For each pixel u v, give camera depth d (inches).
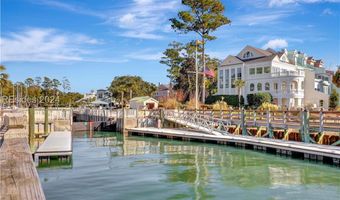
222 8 1973.4
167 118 1411.2
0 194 173.0
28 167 228.5
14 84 3858.3
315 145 761.0
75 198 437.7
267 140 883.4
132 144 1050.7
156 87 4222.4
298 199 436.5
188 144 1027.9
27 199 165.5
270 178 555.5
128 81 3919.8
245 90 2190.0
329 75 2583.7
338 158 628.7
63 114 1373.0
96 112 1879.9
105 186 502.3
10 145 309.4
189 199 436.1
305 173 588.1
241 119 1087.0
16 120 379.6
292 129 908.0
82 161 725.3
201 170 625.6
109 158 770.2
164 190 481.1
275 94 2026.3
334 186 499.8
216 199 436.5
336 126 797.9
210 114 1275.8
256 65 2146.9
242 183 523.2
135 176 573.0
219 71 2373.3
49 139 879.7
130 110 1434.5
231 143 948.6
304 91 2079.2
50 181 532.1
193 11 1966.0
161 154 830.5
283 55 2289.6
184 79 2669.8
